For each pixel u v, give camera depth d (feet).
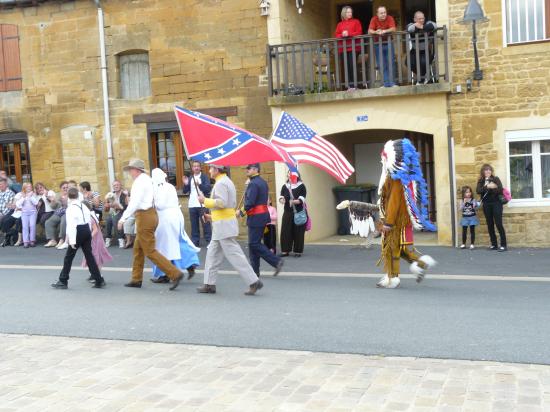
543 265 37.27
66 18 55.98
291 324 24.58
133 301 29.84
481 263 38.68
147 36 53.78
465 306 26.76
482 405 15.69
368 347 21.17
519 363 19.04
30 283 35.55
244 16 50.85
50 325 25.77
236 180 51.67
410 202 30.63
